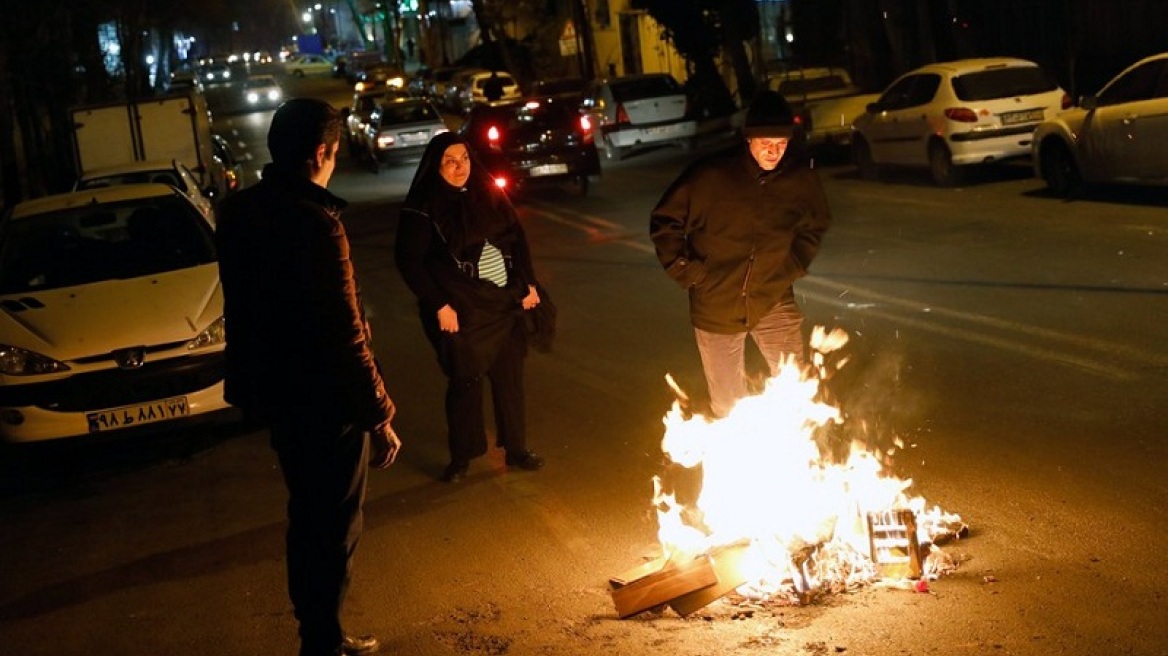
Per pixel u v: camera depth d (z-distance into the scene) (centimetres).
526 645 455
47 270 872
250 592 543
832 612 450
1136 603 440
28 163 2688
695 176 521
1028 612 439
